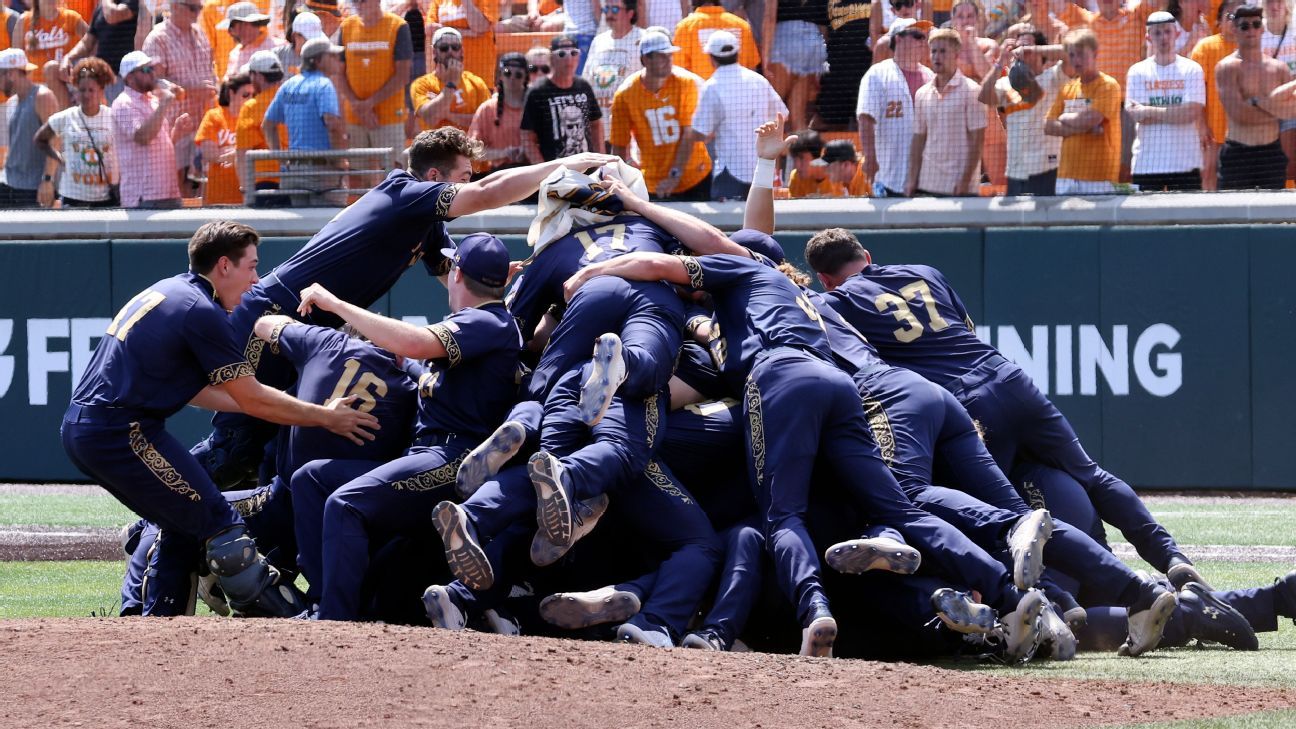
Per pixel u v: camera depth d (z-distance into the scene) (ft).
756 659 50.65
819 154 125.59
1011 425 70.44
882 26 123.24
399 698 43.06
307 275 71.20
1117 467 124.06
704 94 123.75
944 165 124.36
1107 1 120.88
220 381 62.39
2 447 139.85
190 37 135.54
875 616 63.46
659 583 59.67
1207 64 119.85
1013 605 58.44
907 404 65.05
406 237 72.18
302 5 132.05
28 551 100.42
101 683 44.11
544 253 69.97
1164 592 59.52
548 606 57.31
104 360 62.90
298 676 44.98
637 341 62.08
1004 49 122.21
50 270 138.51
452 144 73.97
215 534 63.41
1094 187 123.13
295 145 130.93
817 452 62.75
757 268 66.39
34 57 138.10
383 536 62.85
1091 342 123.85
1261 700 48.03
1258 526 106.52
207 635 50.11
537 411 62.18
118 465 62.03
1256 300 120.88
